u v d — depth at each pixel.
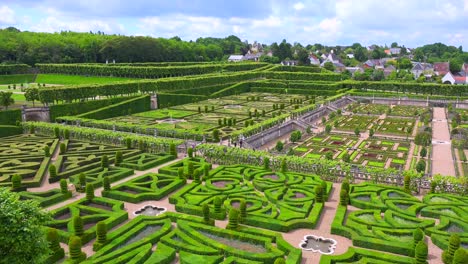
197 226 37.53
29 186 50.47
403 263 31.38
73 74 180.75
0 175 53.22
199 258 31.81
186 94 137.00
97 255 32.16
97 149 67.88
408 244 34.00
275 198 44.62
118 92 118.50
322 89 160.75
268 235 36.16
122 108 107.31
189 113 110.00
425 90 150.38
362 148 74.50
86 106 104.19
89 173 54.06
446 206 42.50
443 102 132.25
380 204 42.97
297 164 55.53
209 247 33.50
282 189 47.41
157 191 47.47
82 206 42.34
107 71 174.75
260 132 79.88
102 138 72.88
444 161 66.88
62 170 56.41
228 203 43.56
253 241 35.34
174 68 177.00
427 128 85.81
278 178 52.66
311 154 70.38
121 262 30.98
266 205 44.00
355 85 161.62
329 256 32.16
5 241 21.94
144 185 49.53
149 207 44.47
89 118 97.12
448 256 31.12
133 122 95.62
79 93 106.06
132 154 63.94
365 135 86.62
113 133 72.12
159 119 101.50
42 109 94.06
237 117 103.44
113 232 36.22
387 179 51.28
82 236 35.44
